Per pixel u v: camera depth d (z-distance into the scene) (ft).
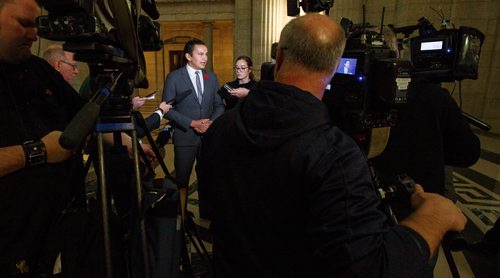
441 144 4.06
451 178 5.90
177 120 8.68
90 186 9.98
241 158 2.58
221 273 2.85
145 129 3.66
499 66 24.26
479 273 7.41
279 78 2.65
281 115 2.33
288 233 2.40
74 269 3.10
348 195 2.09
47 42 12.94
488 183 13.47
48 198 3.43
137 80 3.28
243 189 2.55
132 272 3.32
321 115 2.36
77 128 2.37
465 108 25.44
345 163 2.16
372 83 3.25
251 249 2.57
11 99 3.27
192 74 9.34
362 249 1.96
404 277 2.00
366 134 3.40
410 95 3.97
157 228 3.51
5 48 3.06
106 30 2.83
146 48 3.96
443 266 7.66
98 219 3.35
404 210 3.65
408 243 2.14
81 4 2.49
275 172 2.35
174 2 31.19
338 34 2.50
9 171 2.77
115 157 3.34
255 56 26.50
